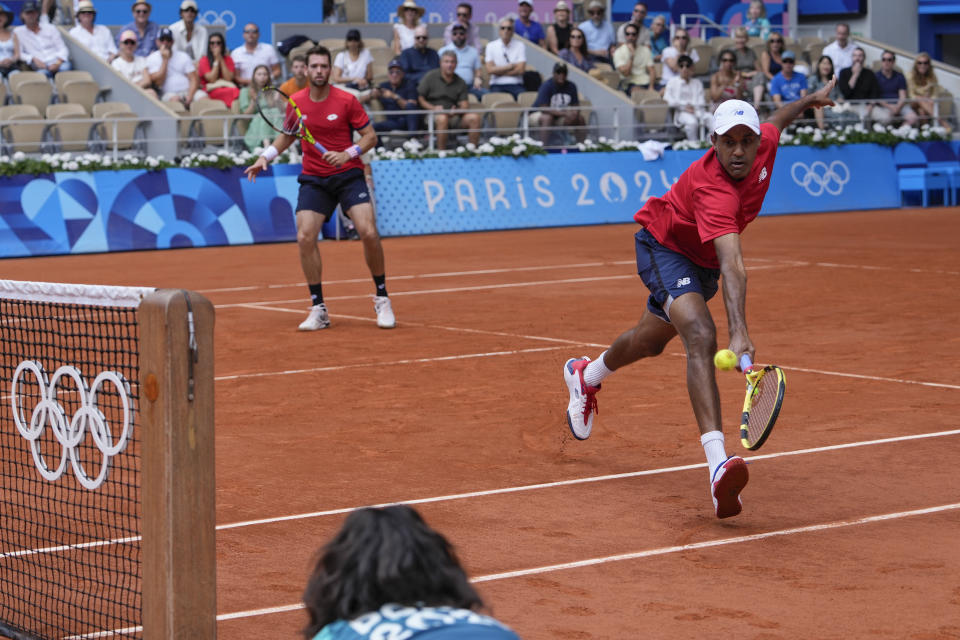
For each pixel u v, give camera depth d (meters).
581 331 24.94
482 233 49.00
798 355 21.94
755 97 56.25
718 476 11.74
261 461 15.18
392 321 25.83
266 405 18.42
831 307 27.97
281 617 10.02
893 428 16.36
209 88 50.16
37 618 9.80
